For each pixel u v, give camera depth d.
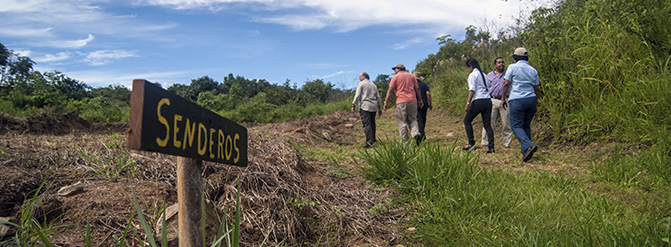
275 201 3.32
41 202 2.62
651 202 3.55
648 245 2.43
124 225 2.58
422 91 8.05
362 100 7.73
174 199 3.08
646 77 5.67
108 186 3.06
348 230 3.30
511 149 6.59
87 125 9.98
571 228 2.89
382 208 3.68
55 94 19.42
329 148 7.22
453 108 10.94
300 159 4.95
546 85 6.80
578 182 4.27
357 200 3.92
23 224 2.31
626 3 6.69
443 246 2.90
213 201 3.15
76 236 2.42
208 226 2.60
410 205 3.74
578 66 6.56
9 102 17.62
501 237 2.75
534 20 8.42
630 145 5.28
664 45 6.07
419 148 4.65
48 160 3.54
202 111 1.48
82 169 3.40
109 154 3.74
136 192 3.00
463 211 3.21
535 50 7.84
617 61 6.23
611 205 3.42
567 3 8.21
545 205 3.32
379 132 9.74
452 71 12.78
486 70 11.23
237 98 21.36
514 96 5.86
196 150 1.42
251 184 3.47
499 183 4.04
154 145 1.10
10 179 2.92
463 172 4.06
